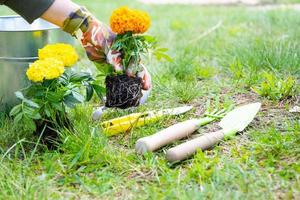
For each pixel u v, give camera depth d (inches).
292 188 40.4
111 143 49.3
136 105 50.1
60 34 55.2
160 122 52.3
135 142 48.8
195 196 39.4
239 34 87.0
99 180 42.9
